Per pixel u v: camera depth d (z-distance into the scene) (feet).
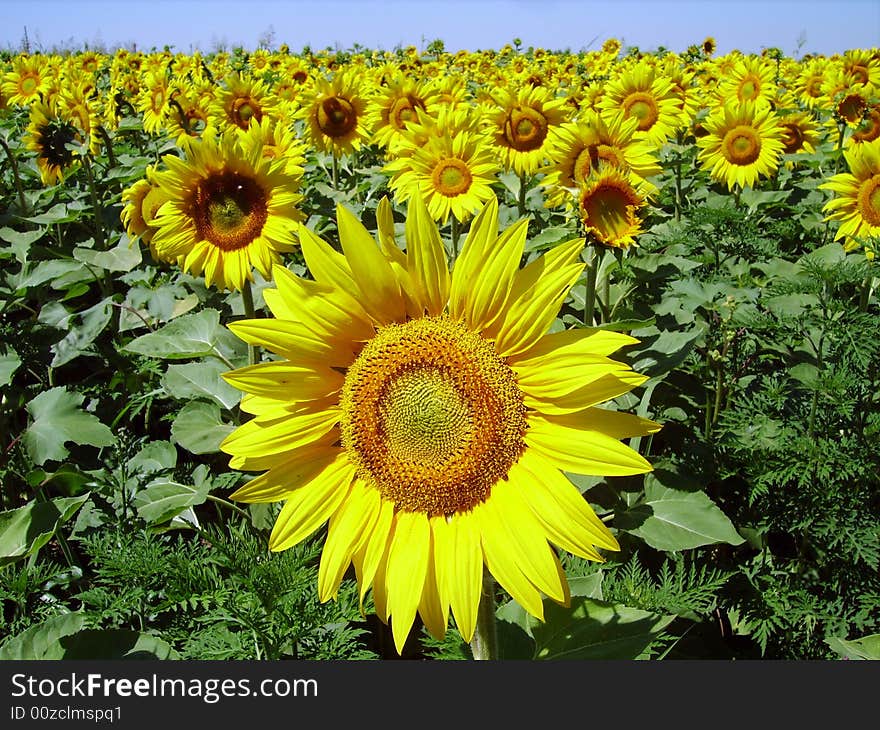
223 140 15.16
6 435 15.69
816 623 11.19
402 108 31.19
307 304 8.39
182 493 13.21
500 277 8.07
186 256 15.72
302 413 8.54
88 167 24.50
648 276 17.56
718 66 53.78
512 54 85.87
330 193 29.45
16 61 42.60
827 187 19.65
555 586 7.72
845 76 40.83
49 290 22.08
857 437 11.69
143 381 17.26
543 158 25.54
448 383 8.23
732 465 12.59
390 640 11.52
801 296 15.46
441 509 8.23
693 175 31.30
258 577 8.68
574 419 7.97
